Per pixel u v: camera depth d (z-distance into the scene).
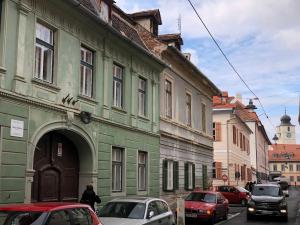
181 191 27.89
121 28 23.12
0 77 13.02
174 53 26.19
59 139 16.88
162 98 25.36
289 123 138.00
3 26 13.27
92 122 17.86
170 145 26.31
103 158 18.59
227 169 47.78
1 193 12.86
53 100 15.39
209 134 35.81
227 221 22.64
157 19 28.36
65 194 17.08
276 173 106.75
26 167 13.91
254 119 71.50
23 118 13.88
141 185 22.38
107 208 13.64
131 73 21.50
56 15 15.80
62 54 16.06
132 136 21.28
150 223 13.03
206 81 33.47
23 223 8.35
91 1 19.59
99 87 18.61
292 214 27.78
